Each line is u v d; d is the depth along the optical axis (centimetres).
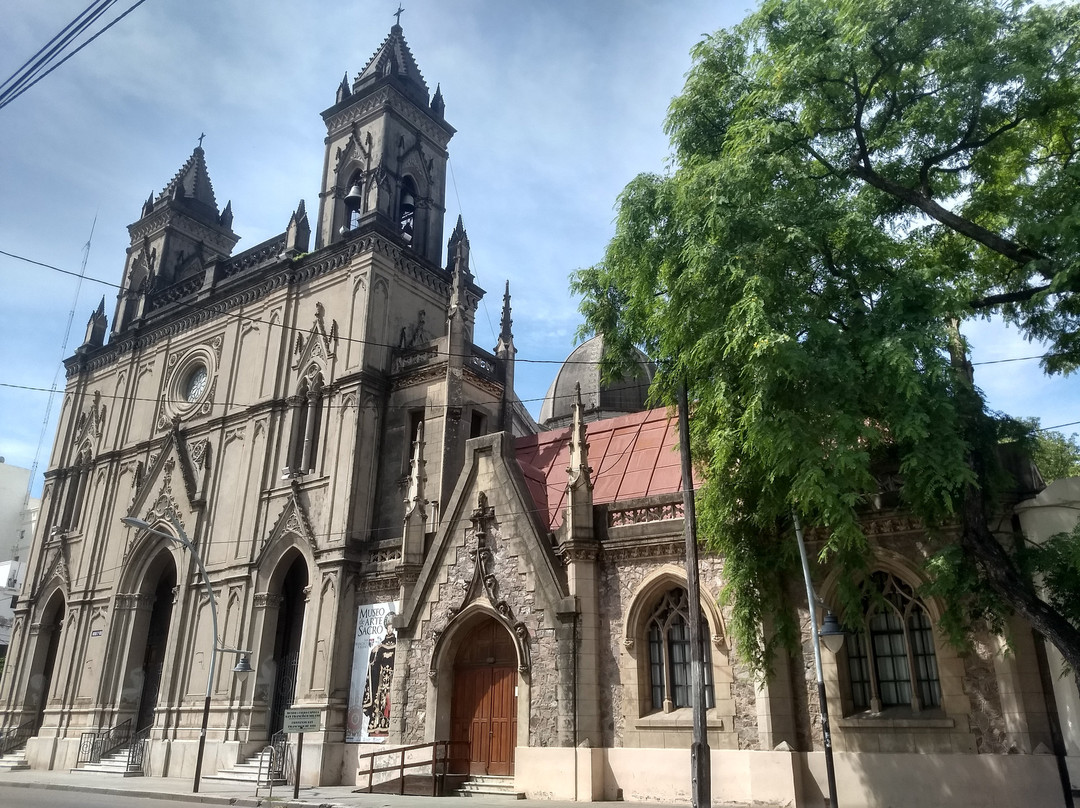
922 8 1567
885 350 1422
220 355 3934
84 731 3672
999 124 1689
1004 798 1680
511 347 3822
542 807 1942
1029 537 1803
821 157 1720
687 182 1686
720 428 1627
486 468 2577
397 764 2456
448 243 4041
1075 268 1391
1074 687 1684
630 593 2247
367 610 2919
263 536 3334
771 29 1767
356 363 3306
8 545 7912
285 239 3912
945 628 1638
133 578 3834
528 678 2278
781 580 2017
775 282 1530
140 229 5006
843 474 1440
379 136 3831
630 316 1892
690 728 2061
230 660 3225
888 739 1838
